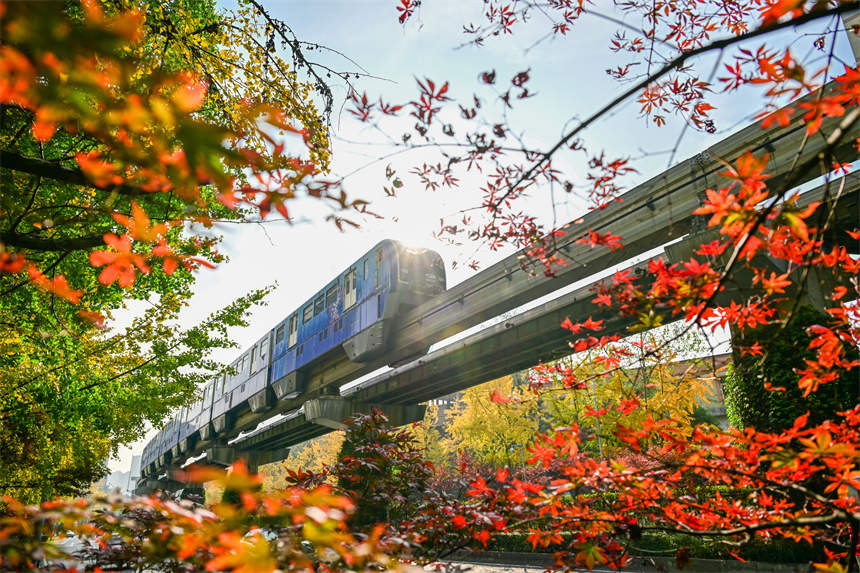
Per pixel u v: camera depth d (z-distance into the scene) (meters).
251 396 29.23
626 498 2.73
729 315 2.42
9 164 3.00
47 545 1.52
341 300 21.16
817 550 8.76
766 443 2.32
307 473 4.57
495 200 2.82
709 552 10.05
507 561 13.77
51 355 7.16
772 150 8.84
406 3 2.97
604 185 2.50
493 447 22.81
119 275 2.09
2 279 4.33
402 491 4.63
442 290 19.23
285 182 1.46
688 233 10.80
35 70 0.85
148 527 2.26
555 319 15.70
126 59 0.87
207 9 6.63
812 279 6.27
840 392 7.17
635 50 3.11
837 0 1.70
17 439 9.58
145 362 8.54
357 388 26.25
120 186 1.64
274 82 4.80
